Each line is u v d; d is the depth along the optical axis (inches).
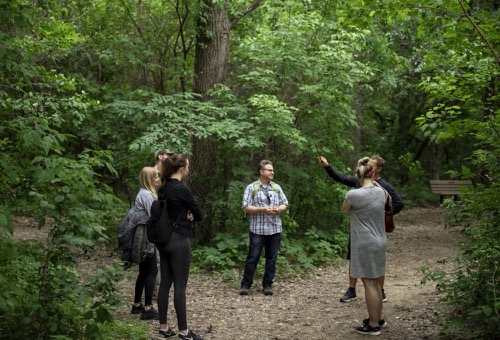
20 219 546.6
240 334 245.8
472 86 242.4
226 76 498.3
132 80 551.5
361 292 330.0
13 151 198.4
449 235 583.2
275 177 443.2
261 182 334.3
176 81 545.3
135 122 450.3
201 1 455.2
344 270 403.2
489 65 254.5
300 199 466.6
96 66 538.9
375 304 238.5
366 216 237.9
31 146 191.3
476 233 247.4
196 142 446.0
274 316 277.3
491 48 222.1
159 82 536.4
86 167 192.2
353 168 528.1
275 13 502.9
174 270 228.8
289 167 438.9
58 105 331.6
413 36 581.0
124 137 495.2
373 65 536.1
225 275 368.8
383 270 240.7
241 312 284.8
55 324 189.3
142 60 494.6
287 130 403.2
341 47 417.7
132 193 566.9
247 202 328.5
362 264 237.8
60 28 436.1
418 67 561.6
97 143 517.0
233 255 390.6
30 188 193.2
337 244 456.8
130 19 524.4
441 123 251.1
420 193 964.0
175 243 227.6
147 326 249.8
